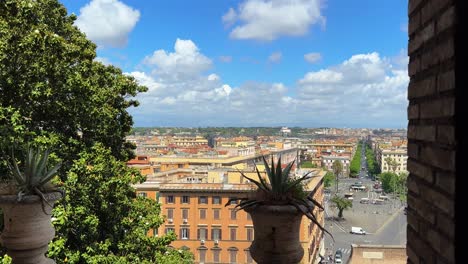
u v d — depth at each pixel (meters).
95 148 17.19
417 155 3.46
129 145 21.88
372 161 191.38
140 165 69.62
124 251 17.62
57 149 16.75
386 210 105.44
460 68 2.60
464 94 2.59
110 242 16.58
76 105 16.98
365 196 128.75
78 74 16.64
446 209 2.73
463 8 2.60
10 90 15.41
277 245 5.49
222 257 51.16
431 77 3.07
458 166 2.59
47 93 15.55
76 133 18.28
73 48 16.84
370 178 177.25
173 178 59.84
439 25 2.89
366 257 18.56
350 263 18.69
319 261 53.19
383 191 131.88
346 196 123.19
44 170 7.17
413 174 3.63
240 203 5.73
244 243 50.72
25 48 15.09
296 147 162.75
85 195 16.17
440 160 2.86
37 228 6.59
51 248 13.83
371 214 100.94
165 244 18.86
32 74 15.48
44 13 18.48
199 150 135.38
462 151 2.58
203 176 60.16
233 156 108.56
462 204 2.58
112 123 19.55
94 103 17.83
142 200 19.91
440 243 2.86
